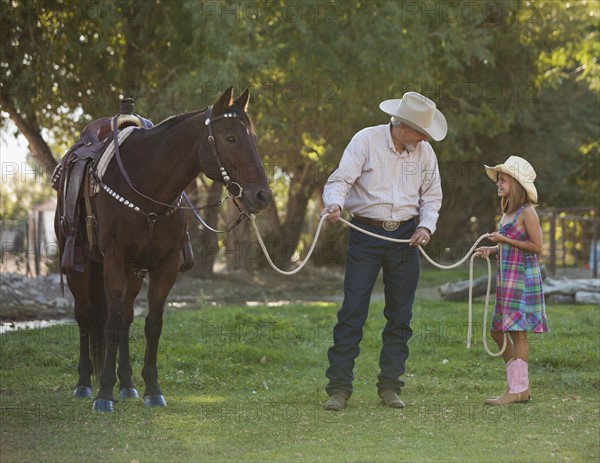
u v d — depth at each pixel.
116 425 7.05
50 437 6.64
